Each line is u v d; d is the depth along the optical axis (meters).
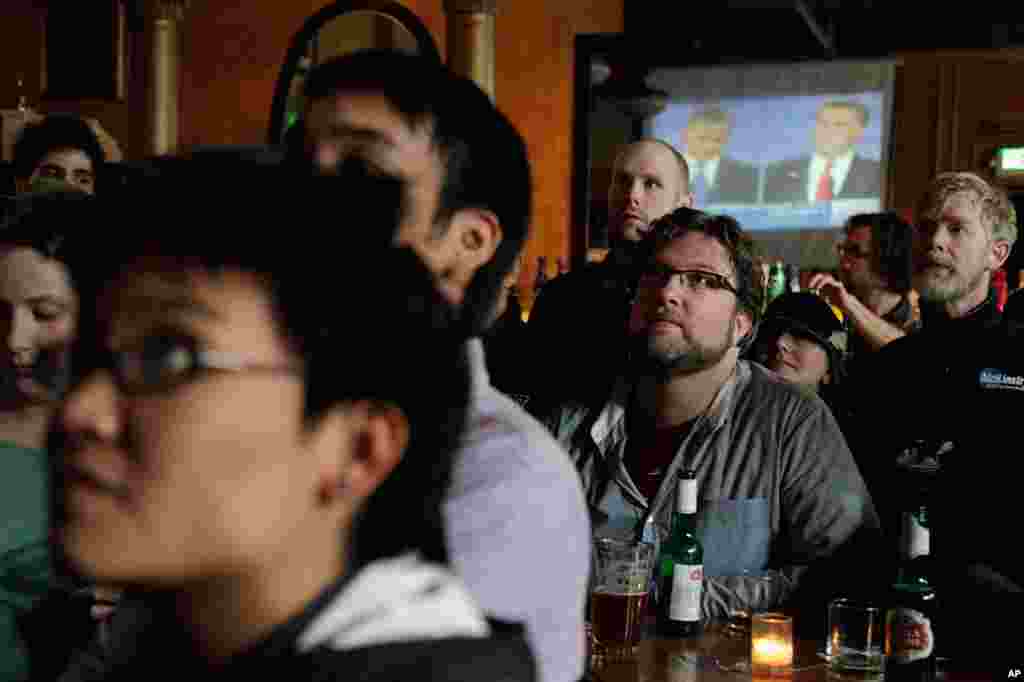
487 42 6.79
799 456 2.43
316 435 0.60
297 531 0.60
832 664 2.09
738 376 2.50
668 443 2.45
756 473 2.43
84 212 0.62
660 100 7.68
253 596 0.60
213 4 7.71
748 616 2.33
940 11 8.66
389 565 0.63
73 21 8.05
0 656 1.44
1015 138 8.09
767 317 3.33
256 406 0.58
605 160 7.62
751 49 8.73
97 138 3.78
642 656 2.12
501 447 1.07
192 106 7.77
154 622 0.65
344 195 0.62
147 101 7.47
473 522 1.03
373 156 1.12
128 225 0.59
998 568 2.53
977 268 3.34
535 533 1.06
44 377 1.50
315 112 1.14
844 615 2.08
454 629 0.61
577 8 7.83
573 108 7.68
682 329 2.33
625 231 3.44
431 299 0.65
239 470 0.58
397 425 0.63
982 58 8.16
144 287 0.58
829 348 3.29
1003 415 2.63
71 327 0.61
